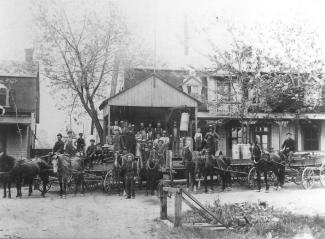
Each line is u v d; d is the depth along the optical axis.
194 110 23.61
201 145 20.72
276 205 14.20
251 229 10.98
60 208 13.85
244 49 23.12
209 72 24.02
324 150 24.88
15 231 10.95
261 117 23.56
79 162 16.67
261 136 24.77
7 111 21.72
